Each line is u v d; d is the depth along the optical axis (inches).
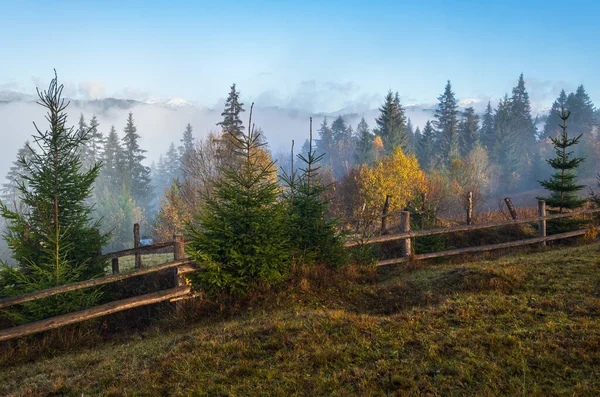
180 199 1344.7
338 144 4982.8
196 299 329.1
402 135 3314.5
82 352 275.3
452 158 3053.6
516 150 3641.7
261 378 194.2
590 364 181.8
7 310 311.9
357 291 352.8
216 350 230.1
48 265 322.7
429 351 203.9
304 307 316.2
